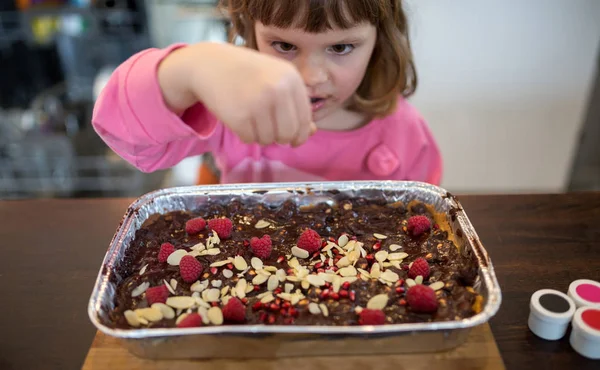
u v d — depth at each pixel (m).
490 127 2.51
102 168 2.19
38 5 1.94
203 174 1.54
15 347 0.83
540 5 2.16
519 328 0.85
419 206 1.07
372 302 0.81
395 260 0.93
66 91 2.18
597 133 2.48
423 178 1.46
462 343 0.81
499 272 0.98
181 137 0.93
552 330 0.82
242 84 0.71
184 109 0.92
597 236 1.09
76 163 2.16
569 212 1.18
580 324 0.79
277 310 0.81
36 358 0.81
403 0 1.26
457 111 2.47
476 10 2.19
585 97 2.38
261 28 1.01
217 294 0.84
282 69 0.71
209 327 0.71
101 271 0.83
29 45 2.12
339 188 1.11
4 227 1.14
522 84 2.37
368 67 1.25
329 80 1.07
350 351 0.78
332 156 1.36
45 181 2.17
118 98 0.91
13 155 2.12
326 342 0.75
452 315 0.78
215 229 0.99
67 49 2.12
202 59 0.78
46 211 1.20
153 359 0.79
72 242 1.09
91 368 0.78
